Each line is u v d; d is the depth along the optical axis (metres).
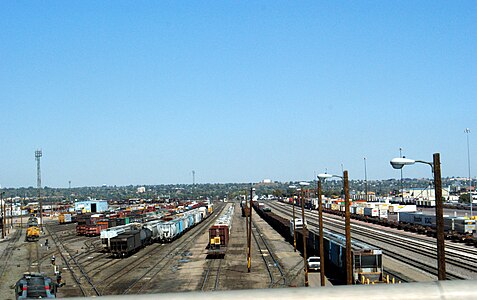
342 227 94.00
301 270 50.28
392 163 18.09
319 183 32.47
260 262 57.06
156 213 145.50
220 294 4.43
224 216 96.44
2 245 88.00
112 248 64.56
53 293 37.56
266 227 107.00
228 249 70.25
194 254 65.75
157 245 79.06
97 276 49.94
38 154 148.25
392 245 65.31
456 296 4.47
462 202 159.00
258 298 4.40
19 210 195.00
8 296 40.88
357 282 38.94
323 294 4.45
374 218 108.31
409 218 92.06
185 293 4.48
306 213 142.62
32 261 63.97
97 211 168.25
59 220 138.38
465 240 66.25
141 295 4.48
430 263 48.81
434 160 17.84
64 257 66.88
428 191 190.25
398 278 41.12
